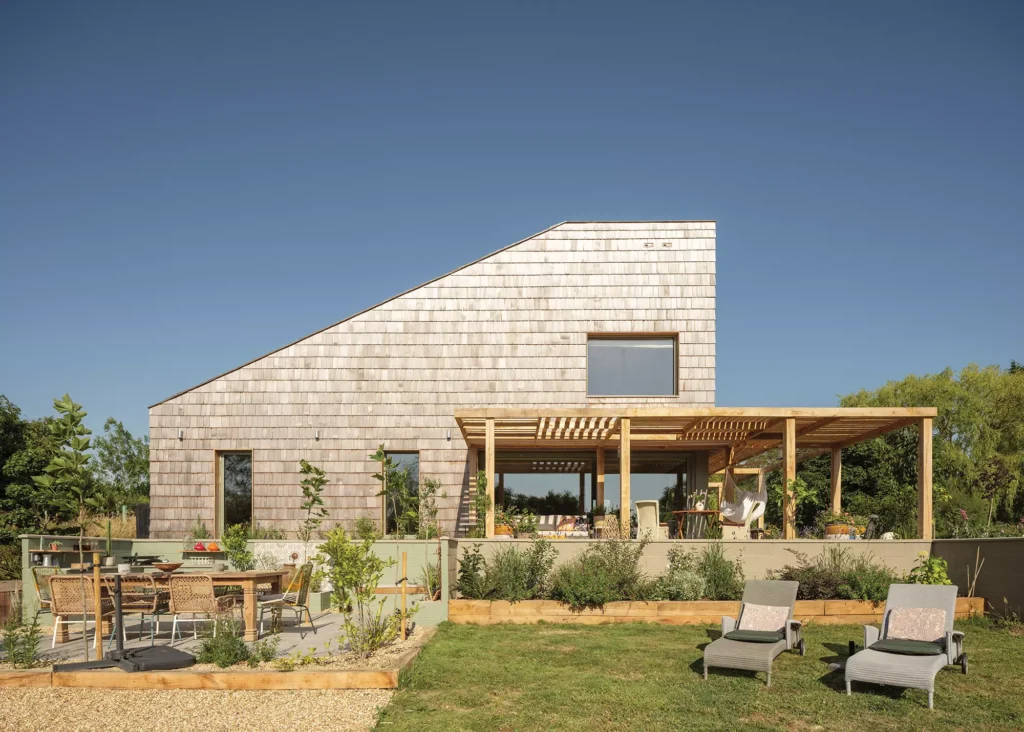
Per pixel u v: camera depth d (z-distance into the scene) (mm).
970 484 20969
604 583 10344
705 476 16984
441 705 6461
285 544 14430
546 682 7199
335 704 6434
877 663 6770
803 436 14977
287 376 16703
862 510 19891
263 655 7559
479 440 15750
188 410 16625
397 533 15867
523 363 16703
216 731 5801
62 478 8469
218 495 16672
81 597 8641
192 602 8633
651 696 6781
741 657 7277
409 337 16797
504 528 12922
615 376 16875
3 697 6598
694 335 16688
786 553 11055
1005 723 6102
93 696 6629
